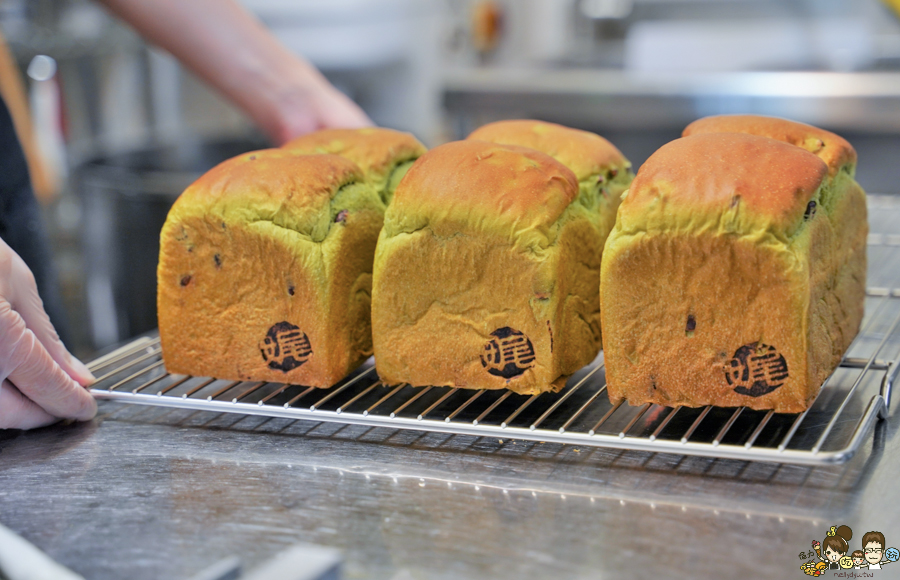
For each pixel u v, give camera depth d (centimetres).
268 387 103
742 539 66
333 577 55
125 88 299
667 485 75
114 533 71
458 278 92
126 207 165
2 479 81
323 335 95
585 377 100
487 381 93
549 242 90
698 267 83
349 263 99
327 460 83
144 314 173
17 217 139
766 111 239
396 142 117
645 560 64
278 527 71
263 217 95
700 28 363
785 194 81
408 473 80
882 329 109
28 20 266
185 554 67
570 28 388
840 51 321
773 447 80
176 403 92
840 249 96
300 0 318
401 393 99
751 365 83
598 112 259
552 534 68
